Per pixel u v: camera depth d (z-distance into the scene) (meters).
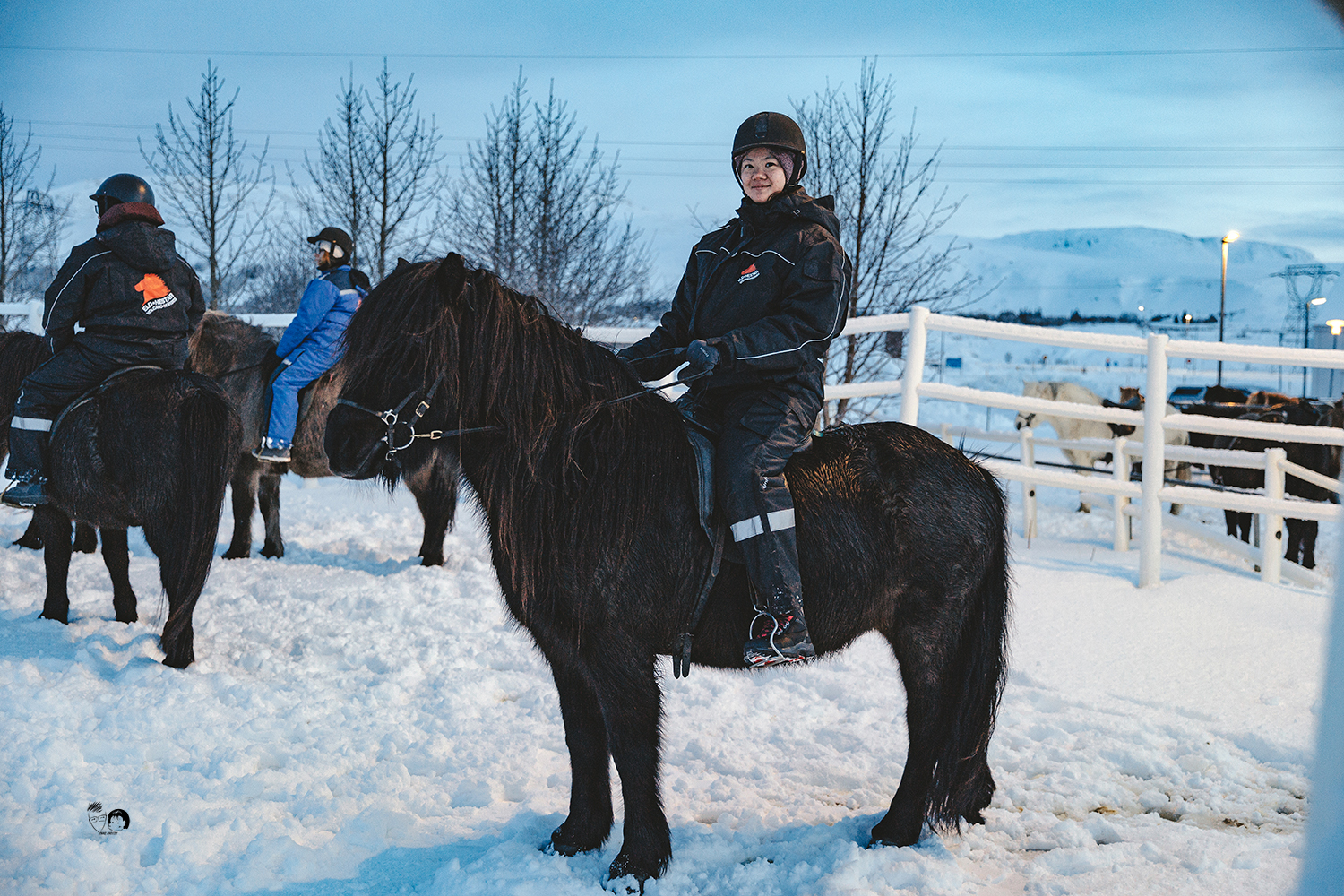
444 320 2.60
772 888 2.73
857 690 4.41
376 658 4.73
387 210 17.20
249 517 6.76
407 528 8.06
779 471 2.71
